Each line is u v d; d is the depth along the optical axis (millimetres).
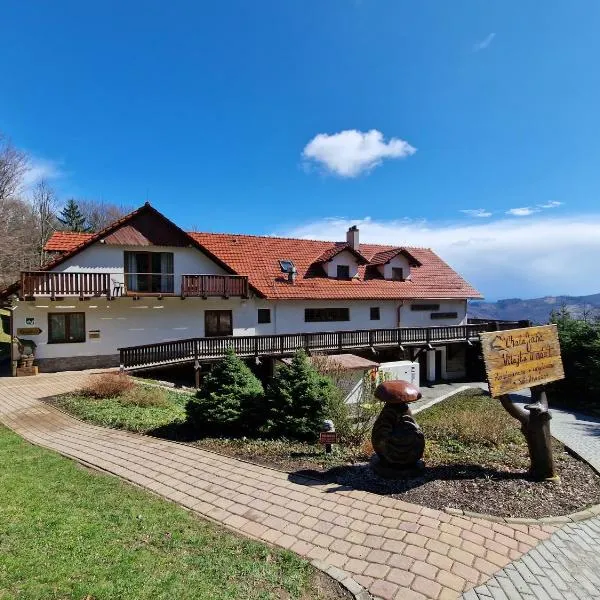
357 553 5031
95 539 4934
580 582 4664
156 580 4219
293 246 28391
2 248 34625
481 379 26984
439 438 10109
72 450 8719
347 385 12516
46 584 4027
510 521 5848
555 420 15023
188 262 22406
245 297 22531
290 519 5848
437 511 6062
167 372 19531
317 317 25234
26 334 18906
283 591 4273
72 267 20000
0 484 6516
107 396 13695
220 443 9266
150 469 7676
